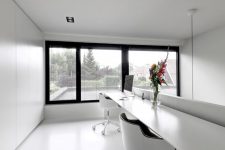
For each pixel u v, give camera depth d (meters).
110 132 3.34
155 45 5.07
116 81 4.86
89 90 4.66
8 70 2.27
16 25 2.54
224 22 3.51
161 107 2.27
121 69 4.86
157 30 4.07
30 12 2.89
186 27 3.86
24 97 2.85
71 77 4.53
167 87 5.33
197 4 2.63
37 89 3.62
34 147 2.64
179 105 2.09
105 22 3.46
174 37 4.84
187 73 5.04
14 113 2.46
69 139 2.97
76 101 4.53
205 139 1.17
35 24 3.52
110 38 4.68
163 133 1.29
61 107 4.28
